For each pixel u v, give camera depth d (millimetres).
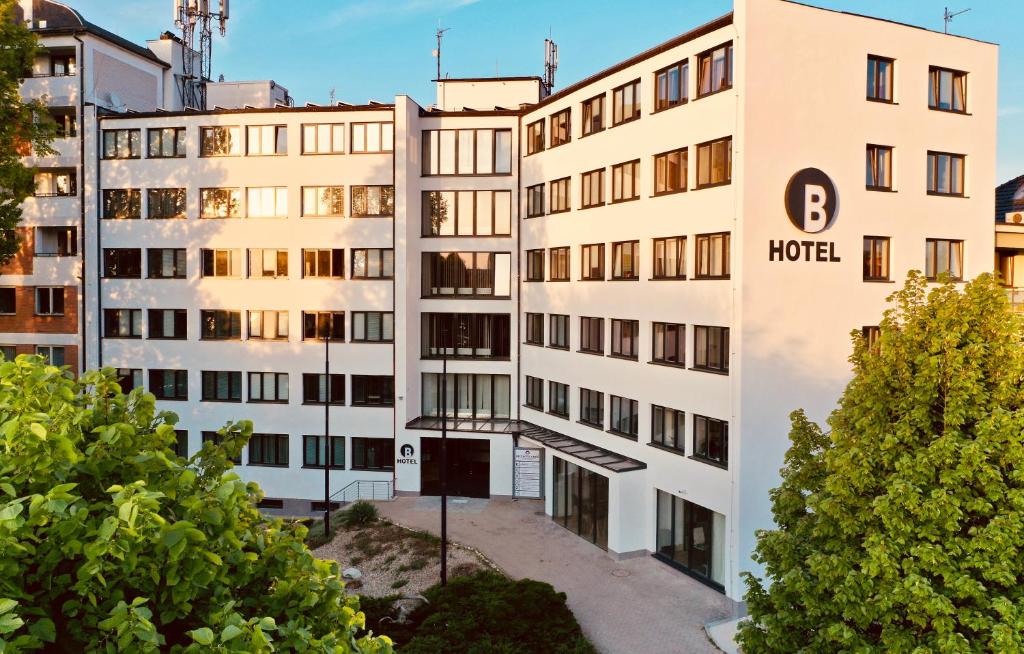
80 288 37344
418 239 35906
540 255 34031
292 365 36188
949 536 11219
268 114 36125
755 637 13688
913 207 24641
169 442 8000
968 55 25312
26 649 5766
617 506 25625
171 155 36938
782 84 22453
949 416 11570
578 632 19250
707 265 23750
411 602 20469
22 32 27188
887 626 11484
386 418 35625
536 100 39875
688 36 24188
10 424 6133
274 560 7953
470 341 36125
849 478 12234
